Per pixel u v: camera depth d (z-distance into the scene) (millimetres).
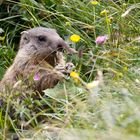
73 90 7039
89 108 6211
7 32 9508
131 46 8320
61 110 6773
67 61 8391
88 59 8438
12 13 9562
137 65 7797
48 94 7168
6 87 7711
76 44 8867
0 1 9602
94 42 8984
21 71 7816
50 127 6258
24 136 6449
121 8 9406
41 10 9320
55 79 7621
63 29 9156
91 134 5184
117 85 6738
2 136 6758
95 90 6398
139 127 5098
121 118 5438
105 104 5934
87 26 9109
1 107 7625
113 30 8797
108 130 5258
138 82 6711
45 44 7820
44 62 7793
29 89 7590
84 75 7922
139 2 9688
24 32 8047
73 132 5438
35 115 6859
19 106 7145
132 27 8953
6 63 8844
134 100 5801
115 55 8094
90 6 9492
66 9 9445
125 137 4902
